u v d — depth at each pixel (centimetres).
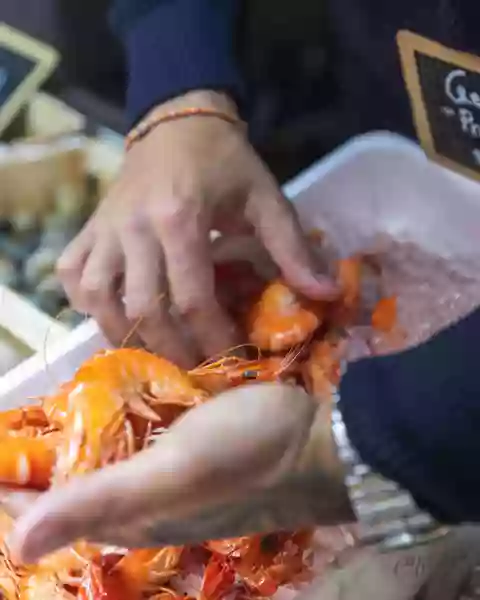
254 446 64
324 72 102
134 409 72
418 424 62
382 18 86
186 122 81
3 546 69
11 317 85
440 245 86
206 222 77
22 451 70
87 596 71
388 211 88
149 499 63
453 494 63
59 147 100
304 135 104
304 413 65
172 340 76
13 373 77
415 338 82
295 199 87
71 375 78
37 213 101
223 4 85
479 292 84
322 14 103
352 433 63
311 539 71
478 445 62
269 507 65
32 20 114
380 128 94
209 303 76
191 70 82
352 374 65
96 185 101
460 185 86
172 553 72
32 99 106
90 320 79
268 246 80
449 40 80
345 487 64
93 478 63
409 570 67
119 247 77
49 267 95
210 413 65
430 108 85
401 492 64
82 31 111
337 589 67
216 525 65
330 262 84
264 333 79
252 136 90
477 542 67
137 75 83
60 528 62
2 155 99
